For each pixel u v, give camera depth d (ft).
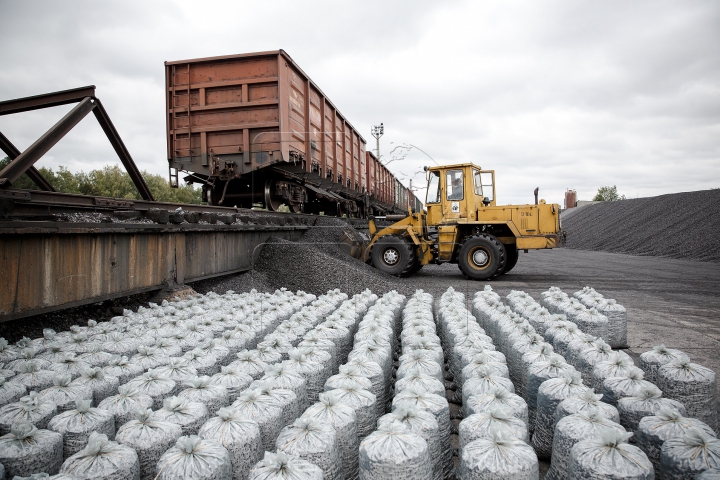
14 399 10.02
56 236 16.30
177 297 21.39
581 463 6.95
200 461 7.15
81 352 13.14
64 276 16.63
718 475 6.48
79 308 19.80
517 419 8.45
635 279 41.98
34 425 8.70
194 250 24.35
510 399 9.42
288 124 38.40
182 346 14.10
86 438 8.55
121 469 7.18
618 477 6.60
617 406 9.91
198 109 38.09
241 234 29.45
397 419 8.36
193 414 8.96
